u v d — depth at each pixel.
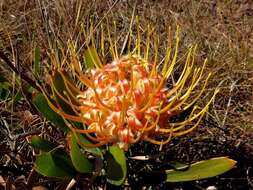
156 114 0.17
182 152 0.23
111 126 0.17
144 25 0.32
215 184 0.23
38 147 0.19
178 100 0.18
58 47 0.26
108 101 0.17
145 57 0.19
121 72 0.18
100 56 0.22
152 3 0.37
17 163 0.22
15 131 0.24
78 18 0.28
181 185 0.22
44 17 0.28
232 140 0.24
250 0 0.40
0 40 0.29
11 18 0.33
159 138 0.22
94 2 0.31
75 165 0.18
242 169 0.23
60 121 0.19
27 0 0.34
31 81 0.21
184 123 0.17
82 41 0.26
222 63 0.30
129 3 0.35
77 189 0.21
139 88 0.18
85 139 0.19
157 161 0.22
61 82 0.19
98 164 0.18
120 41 0.28
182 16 0.35
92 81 0.18
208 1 0.38
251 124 0.26
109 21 0.31
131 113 0.17
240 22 0.36
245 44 0.33
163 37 0.32
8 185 0.20
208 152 0.24
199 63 0.30
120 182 0.18
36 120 0.22
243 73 0.30
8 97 0.23
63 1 0.30
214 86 0.28
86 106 0.18
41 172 0.18
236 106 0.28
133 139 0.17
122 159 0.17
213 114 0.26
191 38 0.33
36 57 0.22
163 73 0.18
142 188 0.21
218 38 0.34
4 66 0.26
